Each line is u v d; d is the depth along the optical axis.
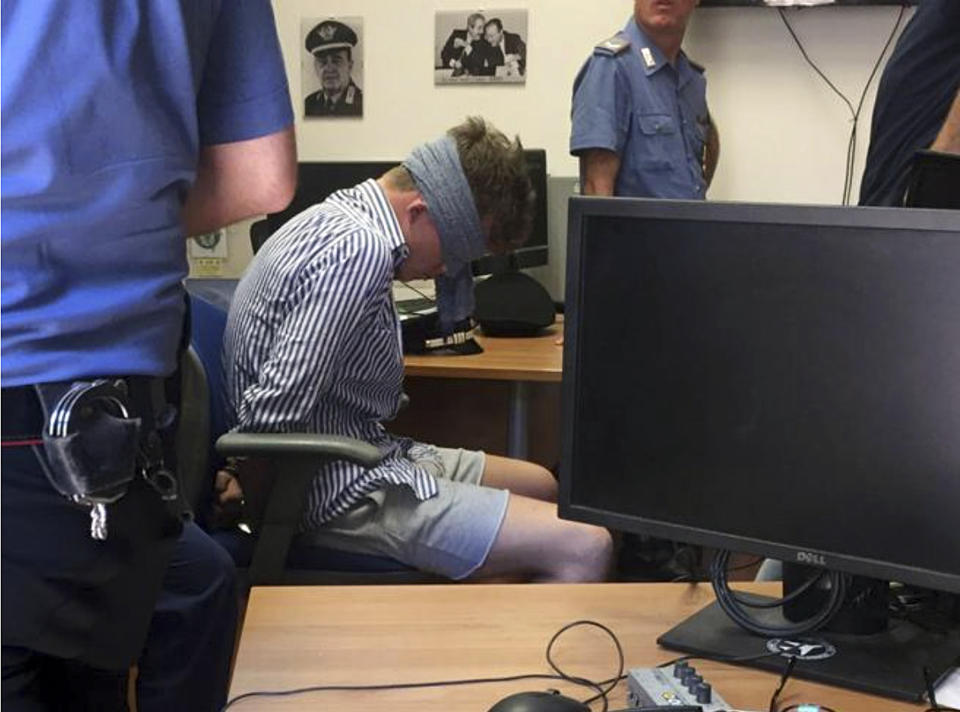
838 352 1.08
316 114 3.59
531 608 1.28
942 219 1.02
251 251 3.38
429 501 1.85
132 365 1.01
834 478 1.10
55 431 0.95
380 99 3.56
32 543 0.99
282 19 3.54
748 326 1.12
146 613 1.15
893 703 1.07
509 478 2.22
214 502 1.97
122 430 0.99
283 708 1.04
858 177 3.43
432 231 1.97
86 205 0.96
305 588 1.33
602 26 3.43
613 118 2.98
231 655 1.70
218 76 1.19
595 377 1.20
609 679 1.11
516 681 1.10
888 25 3.31
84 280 0.98
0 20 0.91
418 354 2.56
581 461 1.22
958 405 1.04
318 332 1.77
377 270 1.81
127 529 1.05
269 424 1.78
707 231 1.12
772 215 1.09
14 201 0.92
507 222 2.01
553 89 3.49
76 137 0.94
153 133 1.00
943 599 1.22
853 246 1.06
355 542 1.86
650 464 1.19
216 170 1.23
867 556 1.09
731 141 3.48
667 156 3.03
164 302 1.05
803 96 3.41
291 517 1.79
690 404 1.16
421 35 3.51
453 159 1.96
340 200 1.97
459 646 1.18
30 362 0.94
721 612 1.25
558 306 3.07
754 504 1.14
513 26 3.46
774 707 1.06
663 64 3.03
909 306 1.04
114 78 0.96
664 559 2.44
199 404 1.87
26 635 1.02
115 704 1.30
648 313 1.16
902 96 2.23
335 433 1.89
